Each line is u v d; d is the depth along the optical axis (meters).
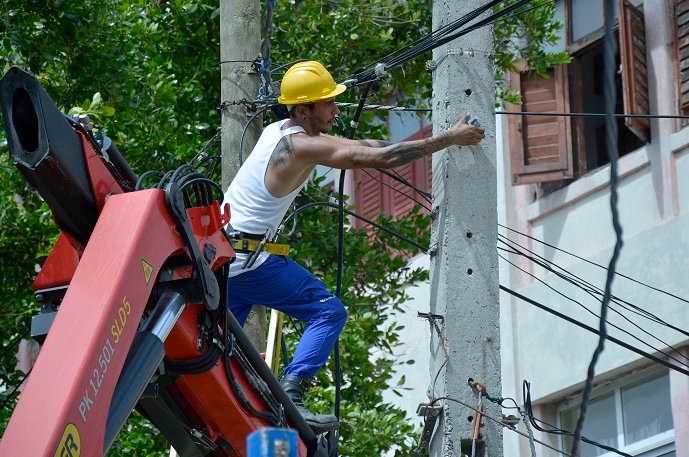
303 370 12.96
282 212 13.07
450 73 16.80
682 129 26.41
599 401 27.17
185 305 11.01
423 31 24.78
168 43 23.78
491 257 16.48
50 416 9.18
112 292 9.85
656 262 26.16
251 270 12.86
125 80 21.03
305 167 12.95
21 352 28.81
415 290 31.94
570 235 28.19
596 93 28.75
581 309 27.44
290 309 13.12
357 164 12.96
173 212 10.68
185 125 22.64
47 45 20.12
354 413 21.91
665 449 25.59
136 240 10.21
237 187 13.05
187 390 11.69
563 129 28.00
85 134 10.89
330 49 23.95
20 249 21.25
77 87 20.80
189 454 12.18
